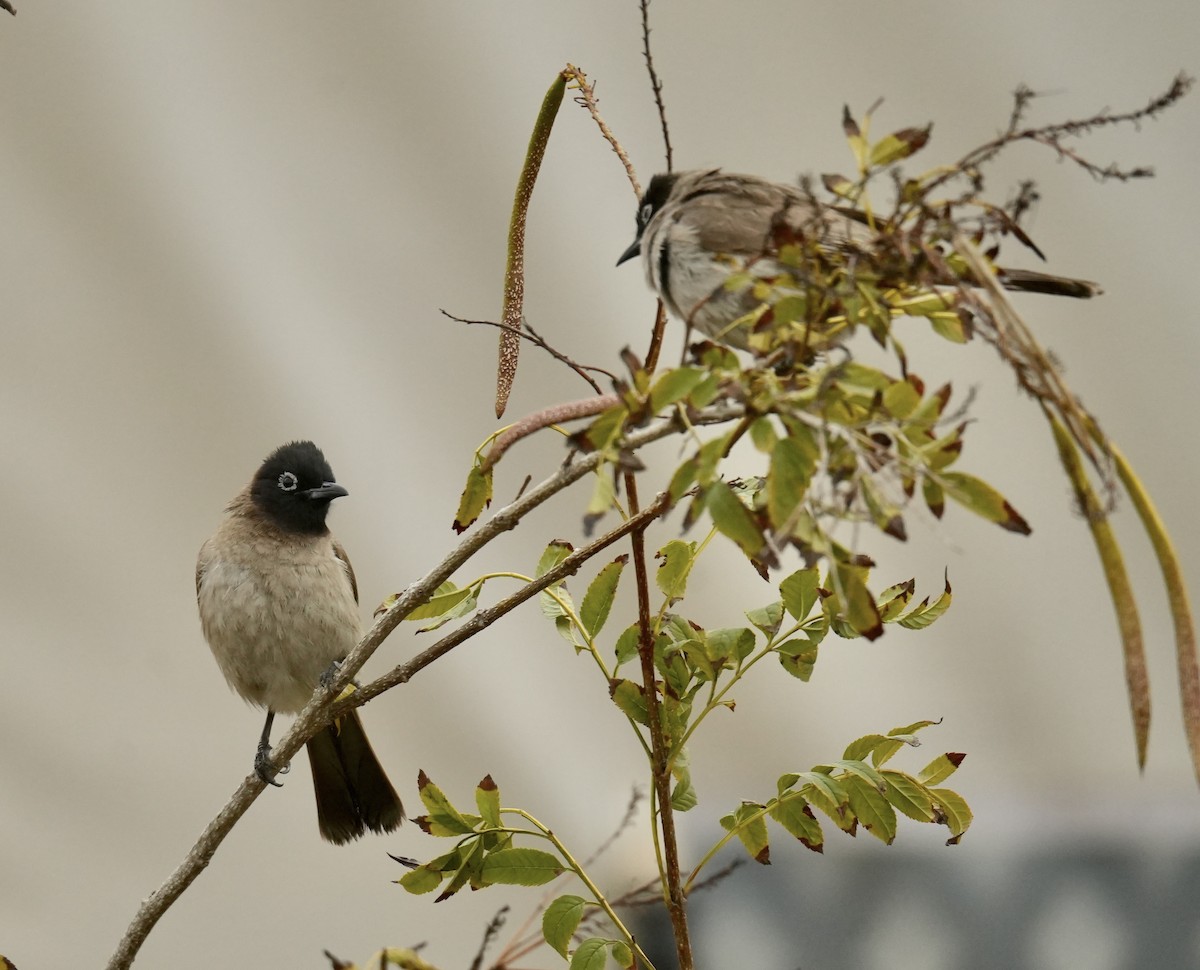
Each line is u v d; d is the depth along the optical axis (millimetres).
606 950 4875
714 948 10164
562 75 5762
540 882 5043
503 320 5930
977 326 4137
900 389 3725
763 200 7340
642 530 5004
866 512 3666
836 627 4953
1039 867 10445
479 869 5051
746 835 5062
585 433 3867
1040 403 3824
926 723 5047
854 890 10383
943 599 5066
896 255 3973
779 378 3922
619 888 10375
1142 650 3723
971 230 4055
